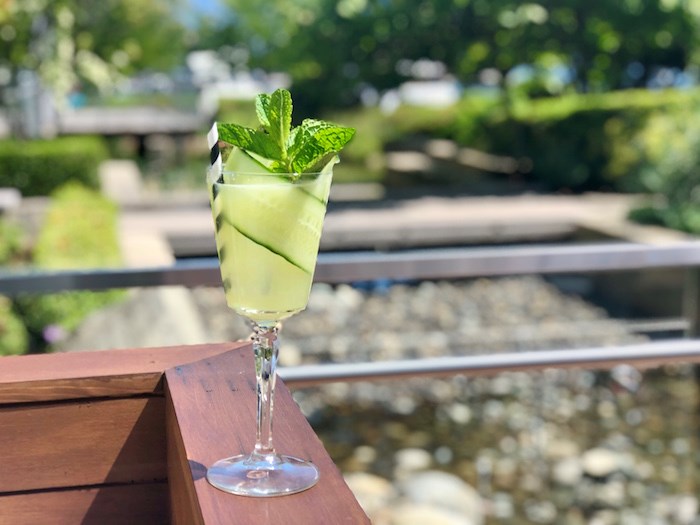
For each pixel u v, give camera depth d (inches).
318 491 34.6
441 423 228.1
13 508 46.2
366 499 175.3
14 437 45.8
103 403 46.6
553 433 221.0
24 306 190.4
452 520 168.2
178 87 770.2
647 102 510.9
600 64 623.2
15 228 260.7
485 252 77.5
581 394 245.3
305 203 33.5
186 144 756.0
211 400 43.6
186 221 427.2
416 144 739.4
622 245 79.0
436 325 320.2
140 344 200.2
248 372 47.6
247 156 34.4
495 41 602.5
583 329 310.0
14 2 489.7
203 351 51.2
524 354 76.0
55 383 45.6
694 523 173.6
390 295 353.7
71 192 332.2
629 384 105.0
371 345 297.1
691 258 80.0
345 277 75.9
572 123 533.6
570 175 532.4
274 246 33.5
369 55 618.2
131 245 328.8
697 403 235.3
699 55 613.0
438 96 734.5
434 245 417.1
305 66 645.3
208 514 32.7
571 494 187.5
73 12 540.1
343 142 33.8
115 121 743.1
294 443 39.2
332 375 72.8
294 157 34.2
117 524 47.5
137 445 47.4
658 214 387.2
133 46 613.6
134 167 610.9
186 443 38.9
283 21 658.8
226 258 34.7
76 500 46.9
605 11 575.5
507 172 590.6
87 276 73.1
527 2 575.2
